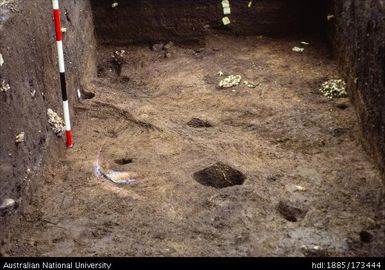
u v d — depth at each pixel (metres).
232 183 3.34
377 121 3.30
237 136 3.80
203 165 3.42
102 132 3.90
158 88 4.70
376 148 3.31
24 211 2.93
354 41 4.10
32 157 3.08
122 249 2.69
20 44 3.02
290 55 5.29
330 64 5.02
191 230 2.83
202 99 4.42
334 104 4.20
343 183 3.20
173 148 3.64
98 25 5.64
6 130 2.72
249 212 2.96
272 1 5.64
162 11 5.61
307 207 3.00
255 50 5.45
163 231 2.82
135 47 5.65
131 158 3.54
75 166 3.43
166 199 3.09
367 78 3.60
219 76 4.87
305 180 3.25
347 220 2.88
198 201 3.06
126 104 4.29
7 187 2.71
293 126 3.90
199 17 5.68
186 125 3.98
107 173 3.37
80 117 4.09
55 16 3.37
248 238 2.76
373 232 2.79
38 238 2.77
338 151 3.56
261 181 3.24
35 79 3.24
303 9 5.64
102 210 2.99
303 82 4.66
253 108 4.21
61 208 3.01
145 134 3.85
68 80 4.00
